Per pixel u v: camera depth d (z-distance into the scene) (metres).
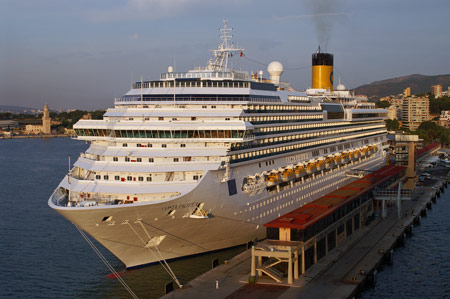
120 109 72.06
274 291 58.25
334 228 76.19
